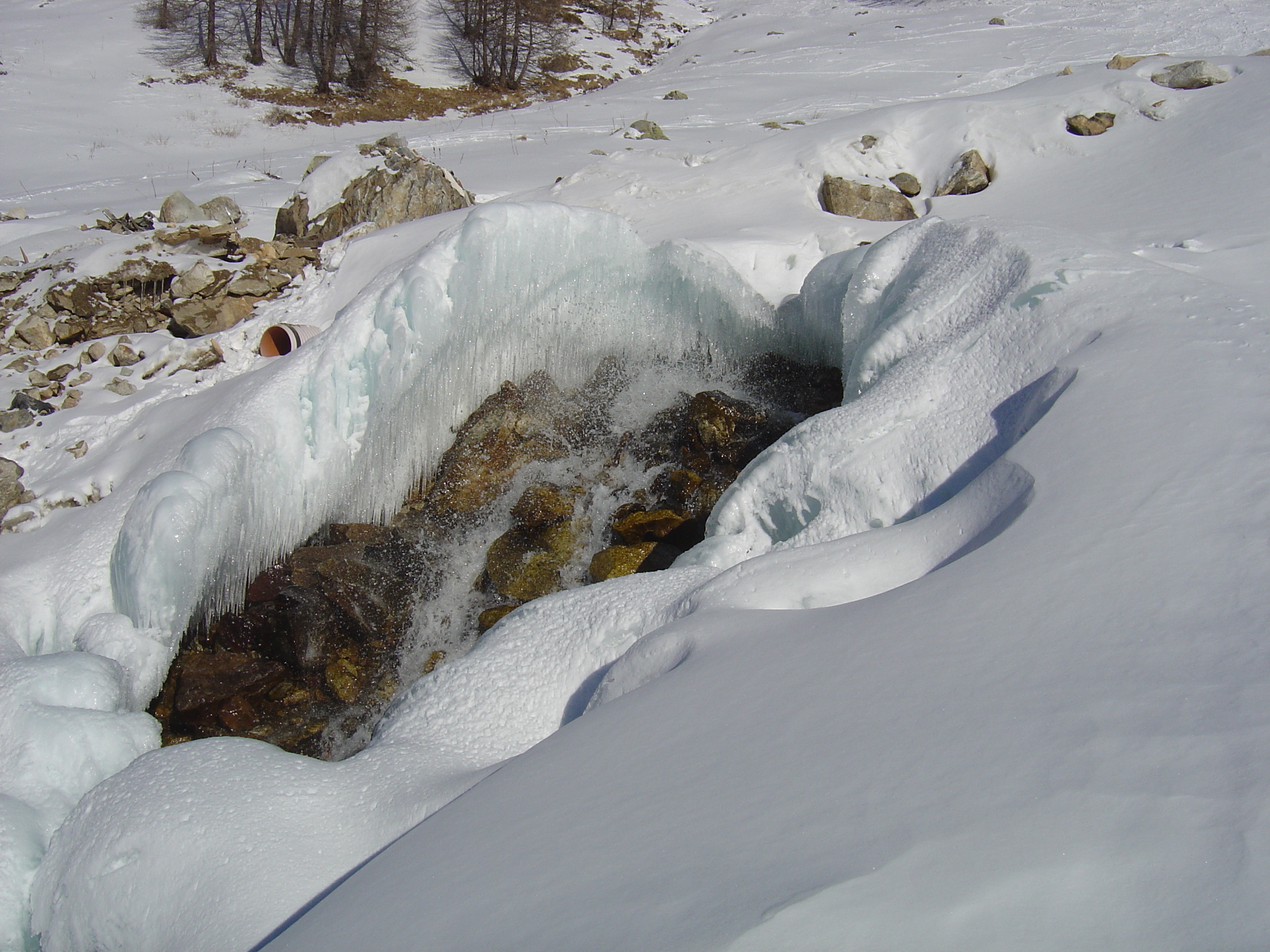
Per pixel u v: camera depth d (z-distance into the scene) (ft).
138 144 64.49
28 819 12.92
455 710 11.53
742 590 10.88
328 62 81.82
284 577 20.35
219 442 19.04
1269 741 5.00
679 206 28.48
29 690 15.65
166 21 86.69
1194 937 3.90
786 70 68.49
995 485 10.69
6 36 81.30
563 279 23.32
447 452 22.71
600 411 23.70
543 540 21.20
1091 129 27.12
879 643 7.93
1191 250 18.06
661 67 91.15
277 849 9.36
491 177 38.47
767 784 6.18
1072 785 5.12
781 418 22.00
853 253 21.63
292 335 25.79
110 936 9.68
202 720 18.37
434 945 5.59
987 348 14.24
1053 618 7.30
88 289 28.58
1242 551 7.34
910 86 56.65
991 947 4.10
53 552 19.88
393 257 28.45
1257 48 56.49
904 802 5.42
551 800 7.25
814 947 4.31
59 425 24.47
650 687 9.03
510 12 90.02
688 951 4.50
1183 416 10.03
